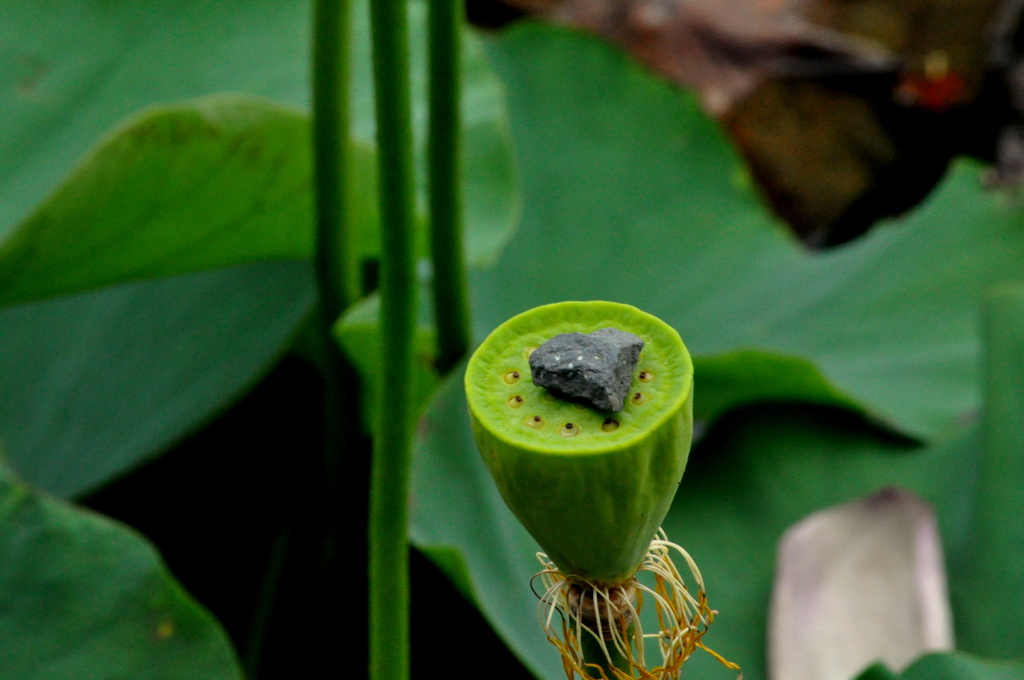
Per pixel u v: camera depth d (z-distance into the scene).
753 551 2.45
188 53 2.89
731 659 2.21
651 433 1.80
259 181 2.19
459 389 2.20
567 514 1.81
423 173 2.76
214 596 2.42
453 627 2.23
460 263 2.17
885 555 2.28
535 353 1.81
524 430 1.81
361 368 2.33
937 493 2.51
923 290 3.05
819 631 2.20
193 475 2.63
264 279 2.63
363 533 2.37
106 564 2.04
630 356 1.81
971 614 2.21
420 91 2.96
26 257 2.14
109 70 2.85
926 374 2.83
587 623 1.86
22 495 2.05
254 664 2.30
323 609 2.34
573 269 3.14
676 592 1.88
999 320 2.56
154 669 2.02
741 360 2.51
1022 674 2.09
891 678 2.10
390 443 1.88
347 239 2.22
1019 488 2.32
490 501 2.18
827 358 2.94
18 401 2.53
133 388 2.51
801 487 2.58
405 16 1.86
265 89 2.81
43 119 2.76
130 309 2.69
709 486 2.60
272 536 2.51
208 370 2.46
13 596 2.03
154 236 2.20
